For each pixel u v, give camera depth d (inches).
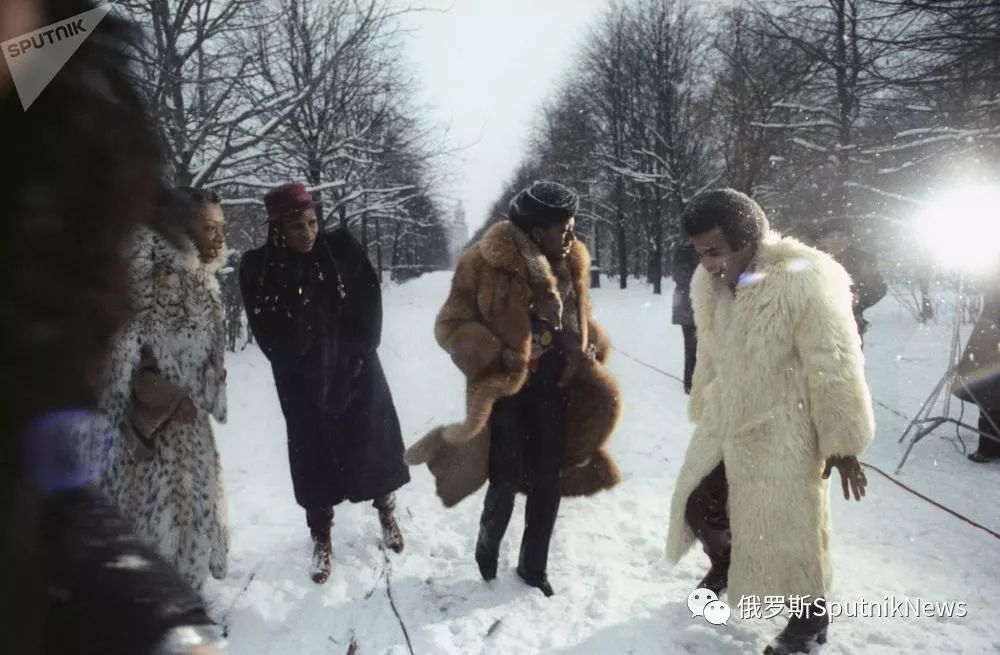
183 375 105.6
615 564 138.3
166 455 106.3
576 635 114.0
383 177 802.8
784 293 96.7
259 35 393.1
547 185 121.9
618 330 582.2
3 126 16.4
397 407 290.0
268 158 424.5
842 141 484.1
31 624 17.5
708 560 138.7
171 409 102.0
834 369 93.4
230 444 233.9
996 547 137.7
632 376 348.8
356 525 160.9
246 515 168.9
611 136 1182.9
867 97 418.0
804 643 103.9
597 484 141.9
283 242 132.3
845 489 95.1
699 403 118.1
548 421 125.8
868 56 357.7
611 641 111.1
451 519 164.4
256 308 131.2
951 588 122.9
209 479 113.3
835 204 503.8
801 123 545.3
